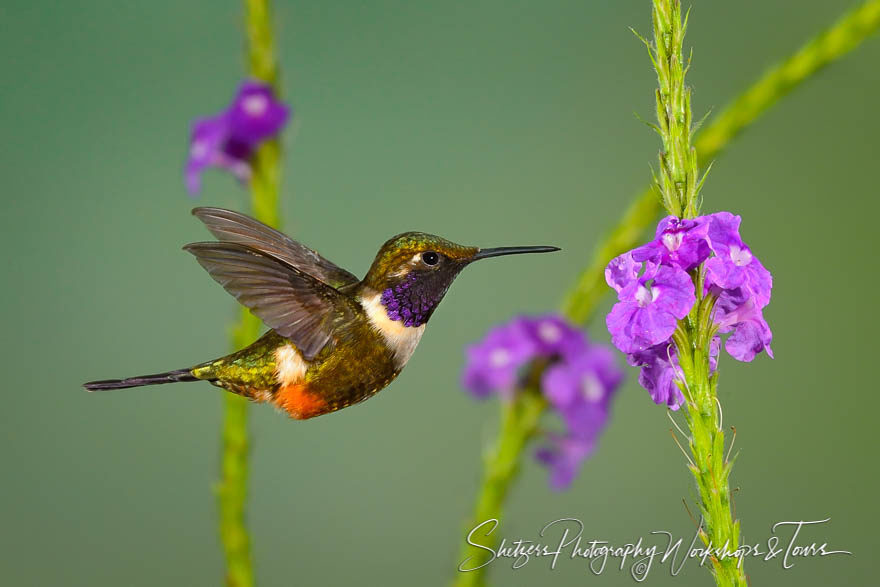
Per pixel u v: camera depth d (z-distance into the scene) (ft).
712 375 6.79
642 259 6.76
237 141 7.02
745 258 6.76
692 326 6.77
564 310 6.95
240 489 7.00
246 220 7.00
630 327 6.75
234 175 7.04
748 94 6.93
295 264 7.00
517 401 6.95
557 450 6.95
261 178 7.03
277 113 7.01
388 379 6.95
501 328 6.96
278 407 6.95
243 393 6.95
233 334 7.01
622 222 6.94
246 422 7.00
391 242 6.95
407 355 6.95
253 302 6.92
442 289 6.94
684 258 6.76
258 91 7.01
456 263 6.94
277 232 7.01
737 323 6.78
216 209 7.00
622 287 6.77
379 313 6.94
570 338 6.94
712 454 6.77
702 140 6.93
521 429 6.95
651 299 6.75
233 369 6.95
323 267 7.00
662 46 6.77
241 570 7.00
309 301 6.93
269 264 6.92
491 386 6.95
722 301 6.78
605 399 6.95
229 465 7.00
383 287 6.94
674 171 6.77
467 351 6.97
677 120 6.77
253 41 7.01
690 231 6.76
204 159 7.02
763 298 6.75
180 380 6.95
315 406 6.95
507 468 6.94
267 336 6.96
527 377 6.95
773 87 6.93
